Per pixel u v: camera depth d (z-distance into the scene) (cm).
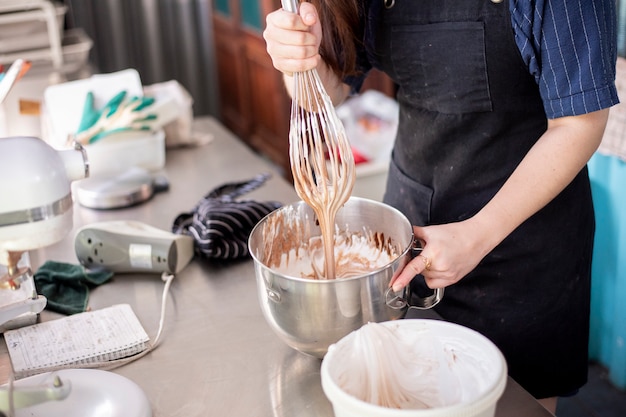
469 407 79
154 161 193
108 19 393
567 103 112
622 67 187
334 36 134
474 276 141
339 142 107
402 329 95
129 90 195
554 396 151
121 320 124
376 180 249
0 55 264
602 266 208
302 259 126
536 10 111
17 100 206
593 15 109
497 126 131
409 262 106
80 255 142
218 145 215
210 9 399
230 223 145
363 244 125
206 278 139
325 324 100
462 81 128
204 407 103
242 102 387
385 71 142
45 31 267
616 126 188
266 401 104
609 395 214
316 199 109
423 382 92
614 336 211
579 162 114
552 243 137
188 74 423
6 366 114
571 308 143
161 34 409
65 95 192
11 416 93
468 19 123
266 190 177
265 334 120
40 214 98
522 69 124
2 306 121
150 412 101
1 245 100
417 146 141
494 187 135
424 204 143
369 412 79
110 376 105
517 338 143
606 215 201
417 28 129
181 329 123
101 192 174
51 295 135
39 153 99
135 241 139
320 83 109
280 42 107
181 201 178
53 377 98
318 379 107
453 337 93
